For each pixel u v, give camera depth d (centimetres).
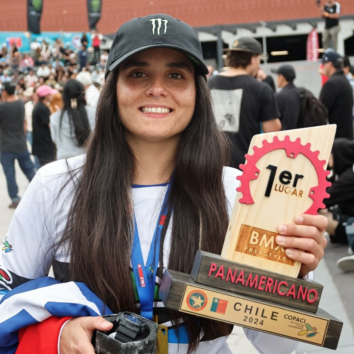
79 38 2706
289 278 151
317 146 153
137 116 167
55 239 174
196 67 172
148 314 162
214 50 2808
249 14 2556
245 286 150
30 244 175
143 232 169
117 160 172
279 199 152
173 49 163
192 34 167
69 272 169
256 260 152
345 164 526
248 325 149
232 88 485
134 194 172
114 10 2755
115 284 161
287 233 151
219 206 171
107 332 152
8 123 794
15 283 174
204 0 2597
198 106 176
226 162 188
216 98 486
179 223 167
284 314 150
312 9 2486
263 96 486
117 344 143
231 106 484
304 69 1320
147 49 162
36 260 175
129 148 175
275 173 152
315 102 662
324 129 154
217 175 173
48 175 177
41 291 155
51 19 2828
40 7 2636
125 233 165
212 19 2600
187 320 160
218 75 494
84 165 174
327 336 152
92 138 175
